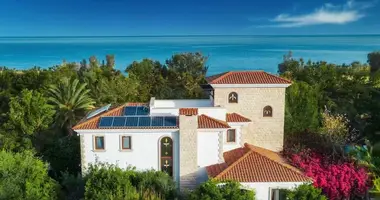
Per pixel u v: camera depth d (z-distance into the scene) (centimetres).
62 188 3031
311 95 4091
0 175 2727
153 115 3161
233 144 3256
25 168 2830
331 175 3002
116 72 7350
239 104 3391
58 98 4812
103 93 5556
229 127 3005
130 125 2988
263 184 2708
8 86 6156
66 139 4062
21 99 4103
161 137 3014
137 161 3045
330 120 3644
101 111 3438
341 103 5225
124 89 5834
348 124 4391
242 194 2452
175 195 2775
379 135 4219
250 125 3438
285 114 3881
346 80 6028
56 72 6412
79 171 3556
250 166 2856
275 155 3309
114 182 2595
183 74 7069
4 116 4347
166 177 2870
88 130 2953
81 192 2827
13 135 3831
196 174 3036
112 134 2991
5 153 2930
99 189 2580
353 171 3031
